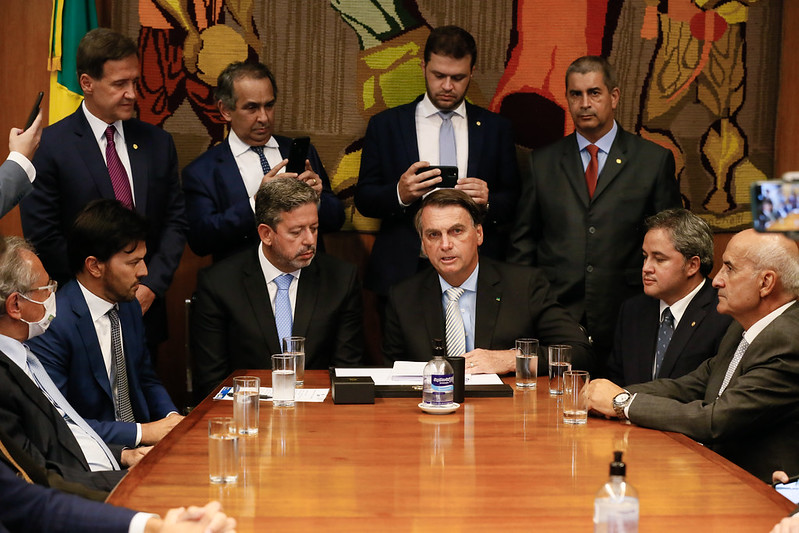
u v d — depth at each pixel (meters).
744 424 2.82
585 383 2.89
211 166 4.80
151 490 2.22
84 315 3.49
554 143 4.84
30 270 2.99
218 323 4.04
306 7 5.29
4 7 5.11
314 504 2.12
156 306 4.62
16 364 2.89
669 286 3.71
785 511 2.09
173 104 5.27
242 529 1.97
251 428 2.73
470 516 2.05
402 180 4.63
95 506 2.02
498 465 2.43
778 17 5.37
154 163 4.58
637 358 3.86
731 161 5.42
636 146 4.73
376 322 5.44
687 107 5.38
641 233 4.68
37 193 4.36
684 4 5.33
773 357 2.85
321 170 5.02
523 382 3.36
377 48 5.32
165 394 3.82
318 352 4.02
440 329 3.75
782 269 2.97
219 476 2.28
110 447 3.17
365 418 2.93
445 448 2.59
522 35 5.33
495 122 4.96
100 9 5.20
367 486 2.25
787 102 5.39
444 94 4.75
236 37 5.28
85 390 3.47
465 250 3.66
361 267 5.41
